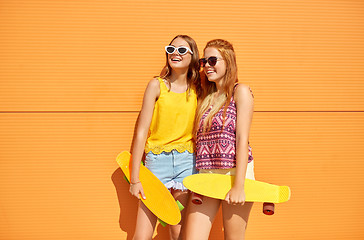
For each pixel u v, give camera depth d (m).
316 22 2.33
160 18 2.25
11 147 2.23
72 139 2.26
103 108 2.26
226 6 2.28
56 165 2.26
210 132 1.87
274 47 2.32
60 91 2.24
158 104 2.02
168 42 2.26
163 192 1.99
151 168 2.06
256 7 2.29
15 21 2.19
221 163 1.82
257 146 2.34
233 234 1.88
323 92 2.36
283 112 2.34
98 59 2.24
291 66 2.33
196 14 2.27
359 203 2.38
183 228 2.17
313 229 2.38
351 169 2.38
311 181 2.37
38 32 2.21
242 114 1.80
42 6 2.20
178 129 2.03
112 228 2.30
